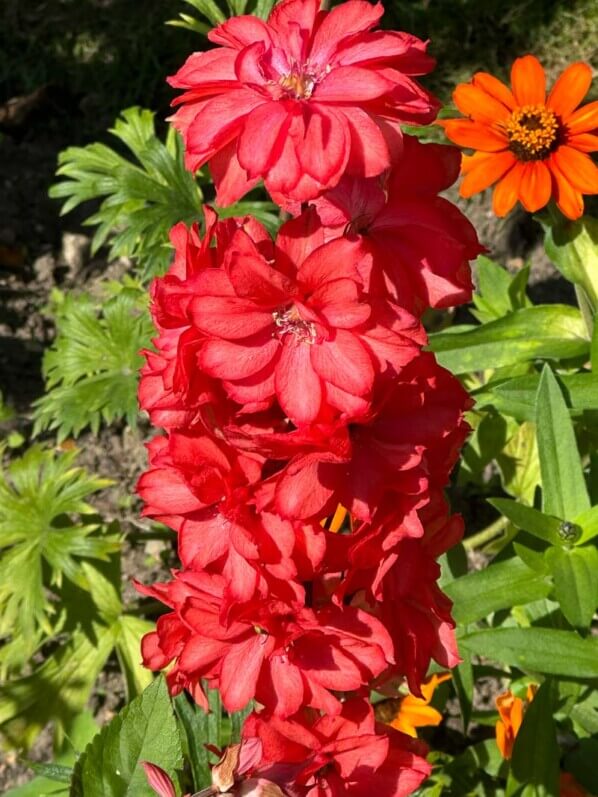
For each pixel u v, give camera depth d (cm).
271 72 16
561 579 26
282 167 15
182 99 17
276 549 17
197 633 19
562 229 31
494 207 31
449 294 17
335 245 15
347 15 17
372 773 19
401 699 30
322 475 16
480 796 30
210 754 24
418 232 17
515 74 32
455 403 18
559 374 29
